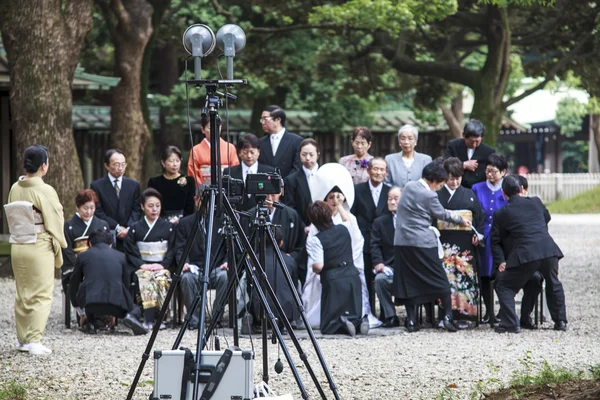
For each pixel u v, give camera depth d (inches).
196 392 337.7
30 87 951.6
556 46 1530.5
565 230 1676.9
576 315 713.6
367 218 682.8
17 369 493.0
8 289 877.2
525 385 419.8
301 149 677.9
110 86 1170.6
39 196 544.1
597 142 2903.5
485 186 673.6
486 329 647.8
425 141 2068.2
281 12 1529.3
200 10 1531.7
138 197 717.9
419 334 622.5
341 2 1494.8
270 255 623.8
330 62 1779.0
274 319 383.6
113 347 567.5
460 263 649.6
